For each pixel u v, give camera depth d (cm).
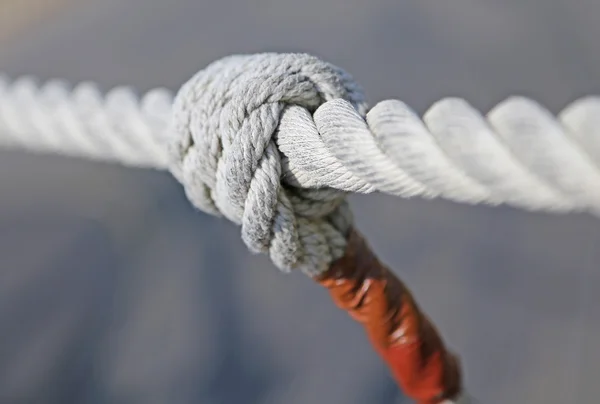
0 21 133
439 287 89
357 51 121
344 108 37
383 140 35
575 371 82
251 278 93
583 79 112
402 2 128
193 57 123
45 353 89
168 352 87
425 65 117
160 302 92
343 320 87
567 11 122
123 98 48
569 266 91
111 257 98
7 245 100
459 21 124
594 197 32
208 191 39
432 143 34
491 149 33
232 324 89
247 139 37
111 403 84
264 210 37
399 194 36
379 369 82
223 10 133
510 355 84
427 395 40
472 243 94
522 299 88
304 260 38
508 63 116
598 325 85
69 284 96
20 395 85
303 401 81
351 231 39
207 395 83
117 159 49
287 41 125
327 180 37
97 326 91
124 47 126
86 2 137
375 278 39
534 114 33
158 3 136
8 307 94
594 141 32
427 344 39
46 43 127
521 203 34
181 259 96
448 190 35
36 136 51
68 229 101
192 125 38
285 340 86
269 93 37
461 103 34
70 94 51
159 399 83
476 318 87
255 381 83
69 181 107
